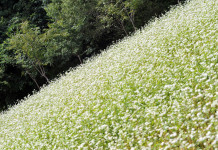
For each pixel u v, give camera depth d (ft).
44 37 70.33
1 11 105.70
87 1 85.51
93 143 19.57
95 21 89.86
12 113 53.06
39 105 43.19
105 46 97.09
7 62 81.51
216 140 12.75
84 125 23.73
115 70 34.40
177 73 22.49
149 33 44.83
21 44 67.31
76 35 81.97
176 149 14.71
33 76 79.30
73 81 44.68
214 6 36.50
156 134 17.01
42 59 73.97
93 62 53.67
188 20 37.32
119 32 91.15
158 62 28.63
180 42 31.35
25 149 26.94
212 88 17.01
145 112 19.72
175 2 93.56
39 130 29.89
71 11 80.28
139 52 36.55
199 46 25.79
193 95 18.43
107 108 24.17
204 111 15.34
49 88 55.11
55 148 22.40
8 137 36.29
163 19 55.01
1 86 88.28
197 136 14.52
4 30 96.48
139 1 74.95
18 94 95.61
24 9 104.12
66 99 36.19
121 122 20.40
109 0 78.18
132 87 25.81
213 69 19.66
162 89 21.94
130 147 17.52
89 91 32.81
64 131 25.16
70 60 95.20
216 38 25.80
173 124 16.63
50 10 81.35
